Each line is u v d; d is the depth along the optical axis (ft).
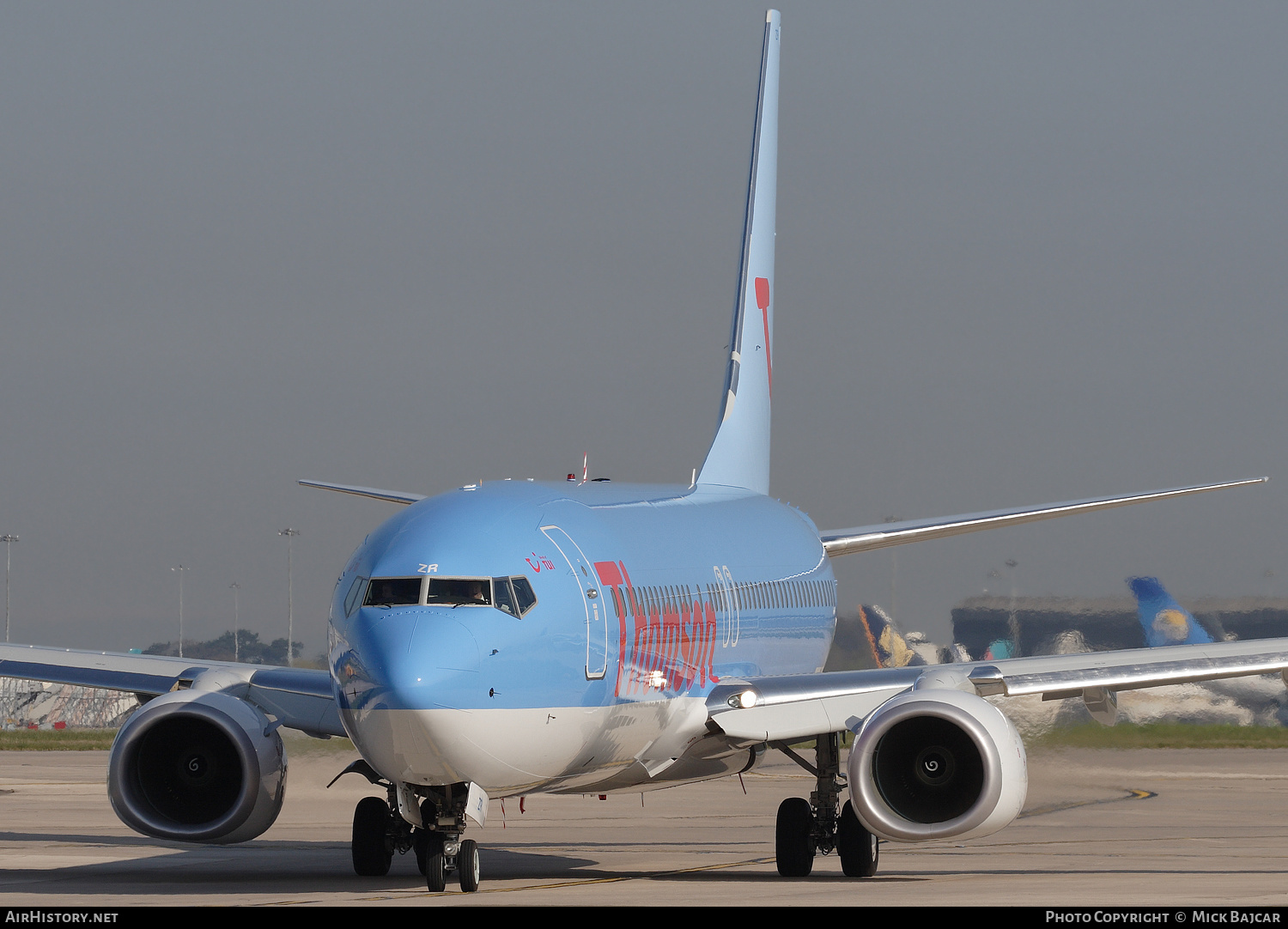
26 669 237.66
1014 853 265.95
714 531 270.05
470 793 190.29
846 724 226.58
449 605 186.60
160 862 256.11
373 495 326.24
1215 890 199.00
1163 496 304.71
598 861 258.78
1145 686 227.20
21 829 318.24
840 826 231.09
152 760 218.18
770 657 279.90
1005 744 204.85
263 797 213.25
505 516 202.80
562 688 194.59
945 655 645.92
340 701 187.52
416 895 200.03
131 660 240.32
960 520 321.73
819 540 327.06
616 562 216.54
